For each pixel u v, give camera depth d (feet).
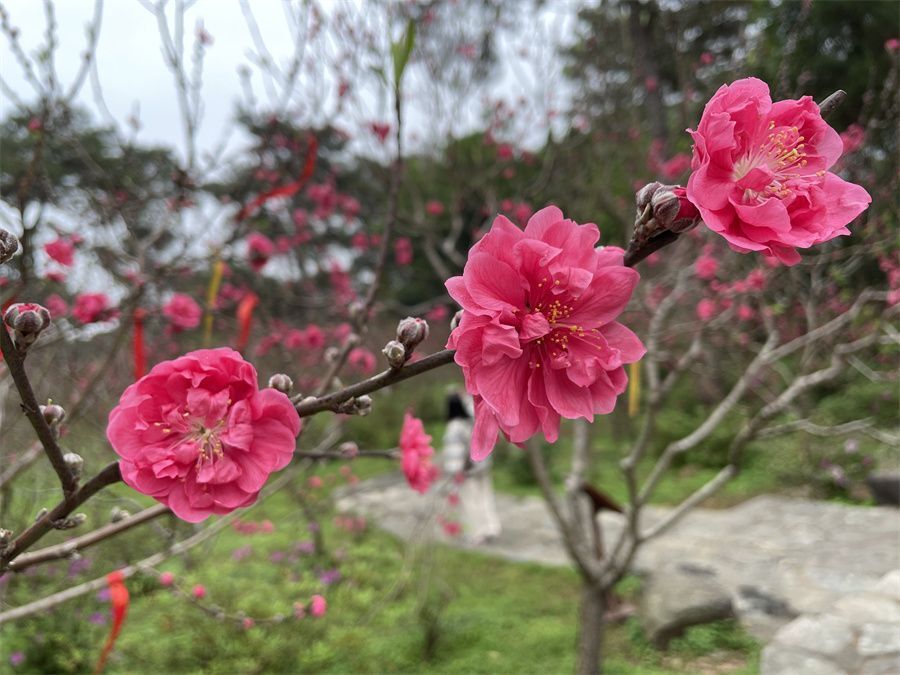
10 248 2.71
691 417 32.78
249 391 2.99
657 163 18.38
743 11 15.26
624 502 26.68
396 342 3.02
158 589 16.31
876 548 20.56
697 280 15.58
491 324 2.78
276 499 26.91
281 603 16.25
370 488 30.91
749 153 2.80
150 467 2.96
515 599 18.37
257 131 16.28
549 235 2.98
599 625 13.15
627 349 2.99
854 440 26.09
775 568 19.56
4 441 11.22
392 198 6.69
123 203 12.65
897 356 20.99
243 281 18.79
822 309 15.64
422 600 16.61
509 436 2.89
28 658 14.46
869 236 13.78
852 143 13.12
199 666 14.65
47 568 15.55
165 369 3.01
